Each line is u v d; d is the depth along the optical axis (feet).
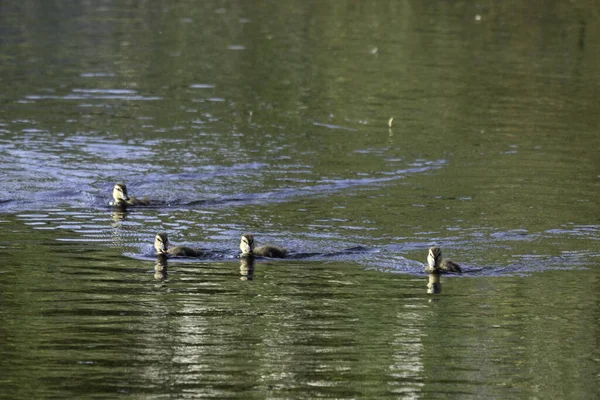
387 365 43.24
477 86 107.65
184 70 113.29
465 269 56.65
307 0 158.10
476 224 64.90
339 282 54.29
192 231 63.21
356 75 111.65
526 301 51.62
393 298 51.96
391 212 67.56
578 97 103.91
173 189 72.49
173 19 143.95
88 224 64.34
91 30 135.23
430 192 72.49
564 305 51.11
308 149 84.07
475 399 39.86
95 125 90.02
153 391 40.09
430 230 63.57
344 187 73.61
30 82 105.70
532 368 43.24
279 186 73.72
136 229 63.46
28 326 47.06
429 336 46.83
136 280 54.08
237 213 67.31
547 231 63.41
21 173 75.20
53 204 68.49
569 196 71.61
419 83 108.58
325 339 46.06
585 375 42.55
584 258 58.49
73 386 40.50
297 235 62.54
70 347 44.62
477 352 44.73
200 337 46.06
